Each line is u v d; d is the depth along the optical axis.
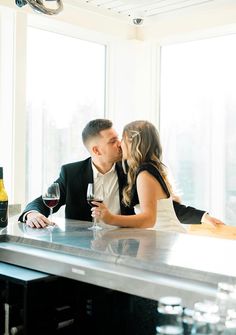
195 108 4.12
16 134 3.30
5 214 2.06
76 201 2.35
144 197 2.05
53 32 3.86
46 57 3.84
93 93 4.26
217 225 2.43
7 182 3.31
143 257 1.33
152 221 2.02
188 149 4.18
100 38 4.14
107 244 1.55
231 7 3.52
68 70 4.03
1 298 1.53
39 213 2.15
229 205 3.93
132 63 4.33
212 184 4.03
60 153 3.99
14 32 3.29
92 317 1.44
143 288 1.19
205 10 3.62
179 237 1.75
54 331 1.46
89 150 2.38
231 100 3.89
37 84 3.79
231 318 0.93
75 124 4.11
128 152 2.20
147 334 1.29
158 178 2.10
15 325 1.48
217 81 3.97
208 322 0.92
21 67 3.32
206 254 1.39
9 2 3.21
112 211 2.34
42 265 1.50
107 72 4.33
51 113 3.90
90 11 3.66
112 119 4.36
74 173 2.38
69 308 1.47
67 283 1.48
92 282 1.33
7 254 1.64
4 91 3.33
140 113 4.33
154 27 4.11
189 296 1.10
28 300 1.40
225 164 3.95
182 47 4.19
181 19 3.89
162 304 0.97
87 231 1.89
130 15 3.78
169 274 1.22
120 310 1.37
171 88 4.28
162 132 4.33
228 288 0.99
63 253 1.53
